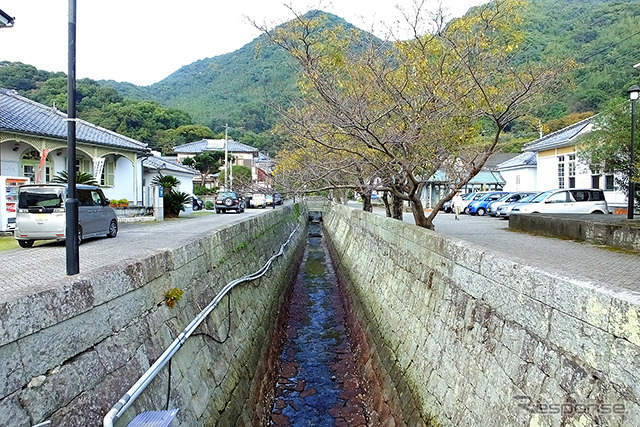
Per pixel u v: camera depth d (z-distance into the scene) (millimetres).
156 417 3250
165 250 4855
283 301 12828
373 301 10070
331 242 25672
